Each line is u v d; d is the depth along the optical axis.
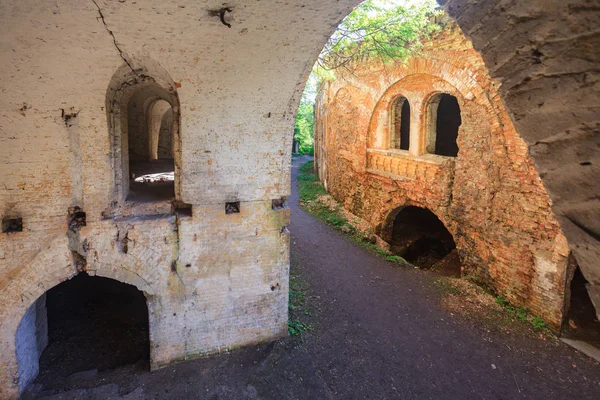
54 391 5.21
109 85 4.63
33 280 4.95
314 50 4.75
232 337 6.00
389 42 7.57
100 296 7.91
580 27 1.23
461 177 9.18
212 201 5.43
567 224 1.50
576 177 1.40
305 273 9.05
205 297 5.71
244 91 4.99
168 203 5.53
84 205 4.96
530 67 1.44
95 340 6.47
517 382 5.85
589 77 1.25
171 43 4.33
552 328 7.25
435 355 6.37
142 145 9.62
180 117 5.00
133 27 4.07
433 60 9.29
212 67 4.66
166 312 5.57
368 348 6.43
